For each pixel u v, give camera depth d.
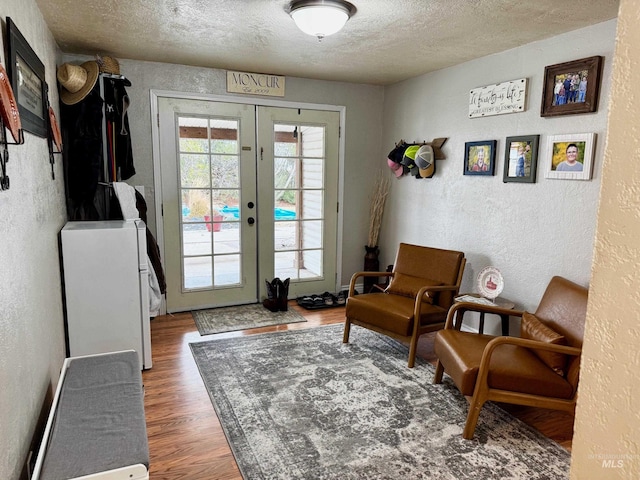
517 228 3.24
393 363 3.15
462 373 2.29
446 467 2.06
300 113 4.43
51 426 1.55
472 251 3.67
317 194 4.68
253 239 4.45
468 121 3.65
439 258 3.49
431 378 2.93
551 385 2.23
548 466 2.08
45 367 2.01
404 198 4.51
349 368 3.06
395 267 3.76
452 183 3.86
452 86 3.81
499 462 2.11
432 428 2.37
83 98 3.09
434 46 3.19
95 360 2.08
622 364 0.55
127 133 3.55
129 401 1.72
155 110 3.86
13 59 1.62
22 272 1.64
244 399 2.63
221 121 4.14
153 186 3.96
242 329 3.80
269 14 2.56
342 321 4.05
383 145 4.85
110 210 3.40
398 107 4.55
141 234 2.82
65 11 2.50
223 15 2.59
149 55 3.56
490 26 2.73
